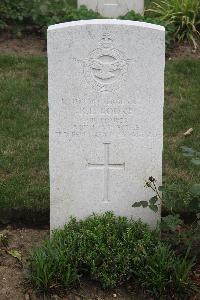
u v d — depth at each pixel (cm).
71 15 460
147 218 274
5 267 265
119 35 253
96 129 263
